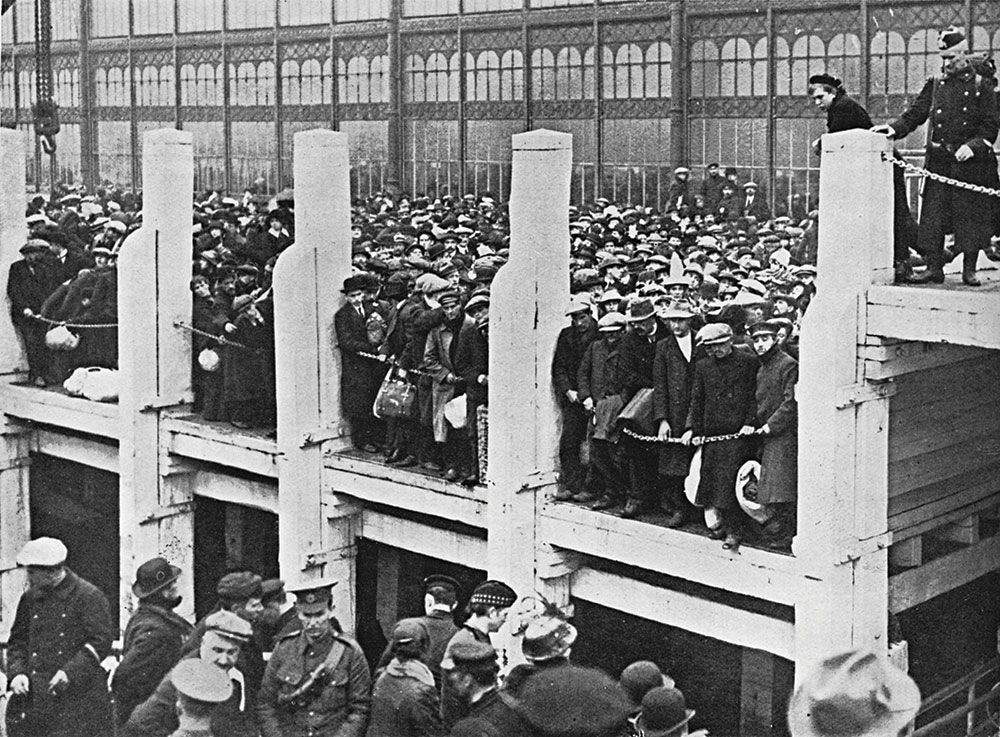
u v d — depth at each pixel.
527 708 7.15
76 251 19.73
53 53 32.59
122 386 17.19
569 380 12.77
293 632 8.92
